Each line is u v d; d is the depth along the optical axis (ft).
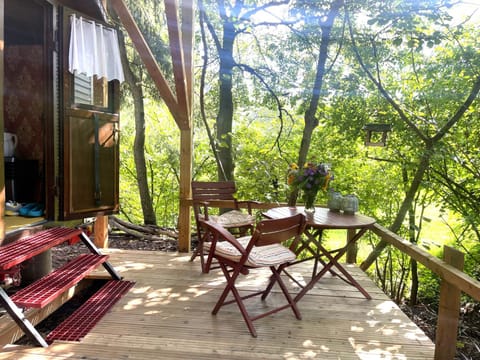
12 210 10.62
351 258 13.03
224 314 8.50
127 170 29.04
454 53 13.76
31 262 10.85
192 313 8.52
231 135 18.67
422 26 13.30
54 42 9.79
